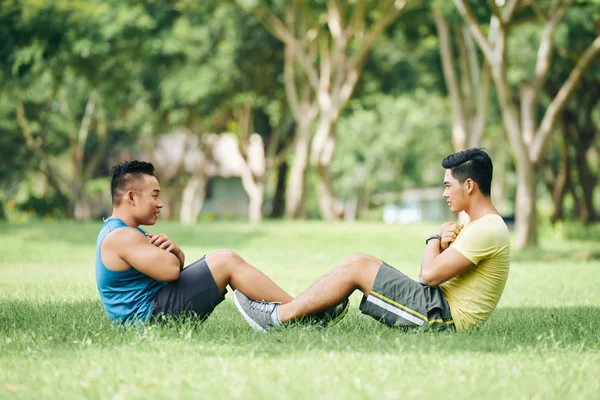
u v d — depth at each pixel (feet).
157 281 23.91
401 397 15.83
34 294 36.11
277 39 131.34
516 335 24.00
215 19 126.00
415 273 55.21
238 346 21.35
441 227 24.40
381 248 87.25
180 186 223.10
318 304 23.73
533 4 83.46
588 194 144.46
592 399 16.17
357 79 126.00
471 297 23.57
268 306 23.97
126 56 118.11
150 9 113.39
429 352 20.22
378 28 117.29
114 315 23.85
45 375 17.70
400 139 226.99
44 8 87.86
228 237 93.50
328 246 88.17
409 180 262.88
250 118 161.79
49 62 105.29
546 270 57.52
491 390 16.51
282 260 67.00
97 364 18.71
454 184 23.76
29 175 204.33
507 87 83.51
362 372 17.94
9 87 133.08
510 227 201.77
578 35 91.30
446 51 113.39
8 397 16.01
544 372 18.47
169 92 131.13
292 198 136.77
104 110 169.37
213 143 175.73
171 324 23.25
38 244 79.66
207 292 23.85
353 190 269.03
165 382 17.07
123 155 204.64
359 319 27.07
